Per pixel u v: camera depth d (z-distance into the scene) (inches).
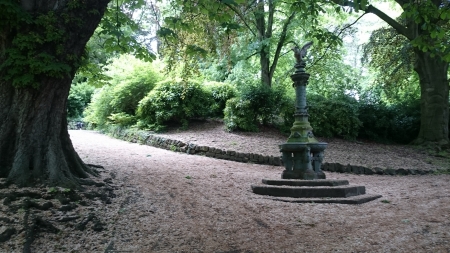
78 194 215.6
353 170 434.0
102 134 676.1
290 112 542.9
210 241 183.6
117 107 630.5
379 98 624.4
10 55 208.4
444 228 197.9
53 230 180.2
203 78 654.5
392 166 450.0
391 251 168.6
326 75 730.2
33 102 224.5
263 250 172.9
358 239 184.9
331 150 497.7
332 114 550.3
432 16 237.9
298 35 661.3
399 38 624.4
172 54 455.2
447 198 278.1
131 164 352.8
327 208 245.0
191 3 332.2
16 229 172.2
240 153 455.5
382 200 273.9
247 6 535.5
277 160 446.3
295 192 273.3
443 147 539.5
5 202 189.2
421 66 568.4
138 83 613.6
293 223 212.4
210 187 292.5
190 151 482.6
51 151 226.2
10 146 221.3
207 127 577.6
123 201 228.7
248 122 550.6
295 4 295.4
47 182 215.0
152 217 211.5
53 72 215.6
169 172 331.6
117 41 313.7
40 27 217.6
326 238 187.6
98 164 330.3
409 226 203.8
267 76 640.4
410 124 605.6
